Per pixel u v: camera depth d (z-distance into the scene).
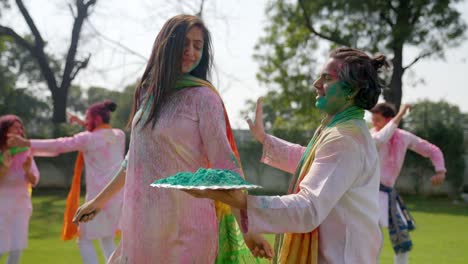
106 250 5.76
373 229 2.48
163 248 2.71
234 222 2.83
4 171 5.45
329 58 2.61
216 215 2.81
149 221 2.71
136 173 2.77
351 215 2.44
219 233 2.81
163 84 2.72
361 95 2.53
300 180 2.55
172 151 2.71
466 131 21.52
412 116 20.88
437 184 6.05
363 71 2.52
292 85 23.58
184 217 2.70
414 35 20.50
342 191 2.35
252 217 2.21
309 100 22.86
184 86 2.74
